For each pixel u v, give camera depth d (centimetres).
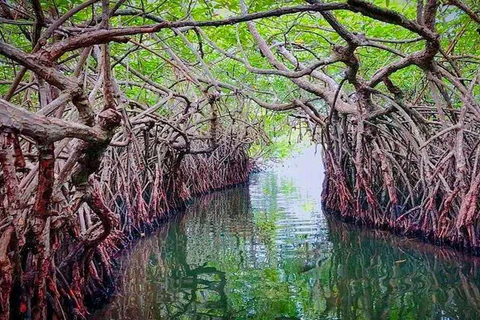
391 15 363
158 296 484
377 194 815
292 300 461
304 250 675
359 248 678
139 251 711
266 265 602
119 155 834
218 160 1595
